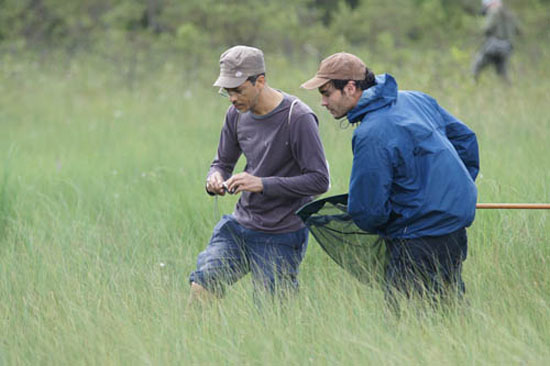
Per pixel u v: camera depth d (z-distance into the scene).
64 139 22.64
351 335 8.35
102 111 26.78
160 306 9.48
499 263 10.39
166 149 19.23
